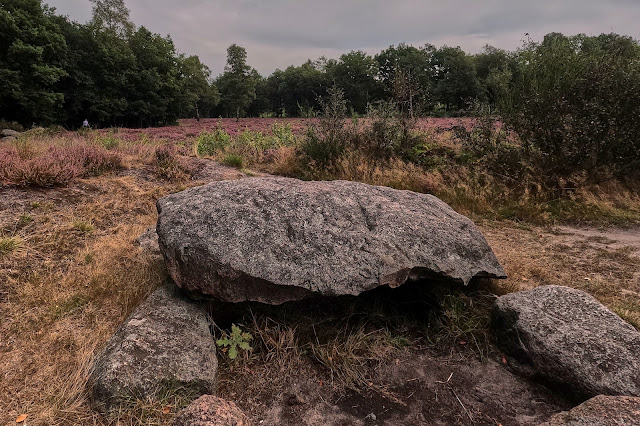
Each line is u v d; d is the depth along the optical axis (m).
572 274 3.99
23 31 23.77
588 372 2.27
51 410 2.00
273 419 2.25
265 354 2.71
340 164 7.45
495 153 6.90
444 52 55.16
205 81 42.78
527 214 5.86
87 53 30.64
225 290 2.64
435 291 3.25
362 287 2.67
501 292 3.45
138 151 7.61
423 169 7.37
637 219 5.65
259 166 8.38
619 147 6.24
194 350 2.38
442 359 2.79
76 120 30.55
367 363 2.72
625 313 3.11
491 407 2.39
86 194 4.77
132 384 2.09
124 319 2.74
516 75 7.86
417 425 2.26
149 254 3.56
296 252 2.74
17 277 3.03
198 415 1.88
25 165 4.56
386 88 8.91
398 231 3.06
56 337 2.51
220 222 2.85
